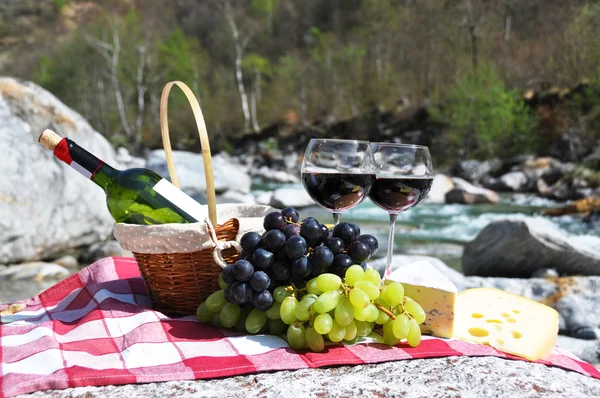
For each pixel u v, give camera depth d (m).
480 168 12.52
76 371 0.88
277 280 1.10
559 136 13.34
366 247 1.11
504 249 4.24
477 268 4.41
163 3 36.44
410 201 1.26
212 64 30.55
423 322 1.14
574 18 16.84
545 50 17.83
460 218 7.78
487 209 8.67
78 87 27.23
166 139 1.36
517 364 1.02
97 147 4.62
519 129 13.96
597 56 15.41
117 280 1.43
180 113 26.38
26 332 1.09
